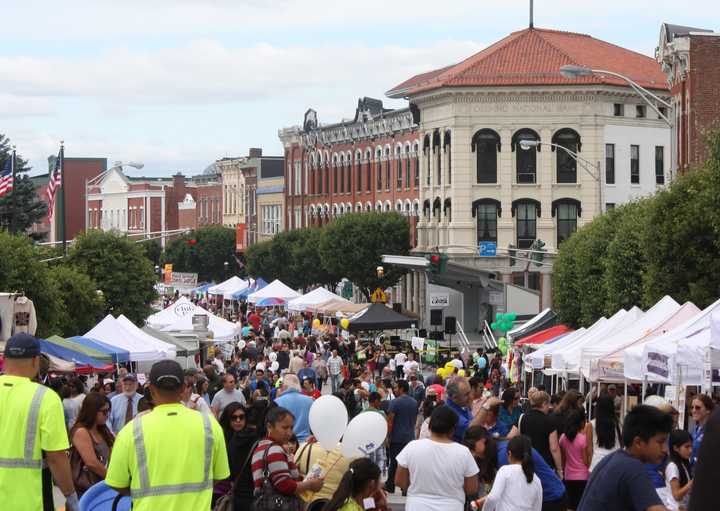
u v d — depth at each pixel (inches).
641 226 2197.3
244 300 4512.8
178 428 463.5
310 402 874.8
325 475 695.7
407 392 1117.1
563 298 2491.4
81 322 2743.6
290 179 6127.0
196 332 2320.4
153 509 458.0
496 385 1945.1
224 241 6948.8
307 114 5861.2
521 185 4205.2
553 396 1095.6
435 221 4389.8
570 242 2539.4
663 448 457.1
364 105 5177.2
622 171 4232.3
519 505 652.7
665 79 4286.4
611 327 1473.9
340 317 3299.7
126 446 461.4
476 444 761.6
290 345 2628.0
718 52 2630.4
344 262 4431.6
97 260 3280.0
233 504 684.7
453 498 625.3
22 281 2437.3
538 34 4394.7
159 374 467.5
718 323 1005.2
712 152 1895.9
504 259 4207.7
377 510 582.9
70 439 711.1
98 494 589.9
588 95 4168.3
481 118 4207.7
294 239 5359.3
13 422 482.0
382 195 4992.6
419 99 4409.5
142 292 3336.6
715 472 313.9
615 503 447.8
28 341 490.9
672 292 1926.7
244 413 701.9
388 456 1149.7
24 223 5659.5
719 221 1844.2
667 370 1080.2
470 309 3486.7
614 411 790.5
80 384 1020.5
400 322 2625.5
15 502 481.7
